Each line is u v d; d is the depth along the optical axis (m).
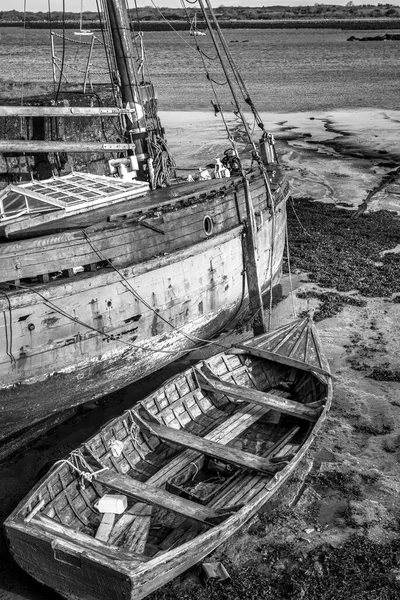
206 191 15.63
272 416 13.90
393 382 15.31
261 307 17.12
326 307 19.19
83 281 12.47
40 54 105.81
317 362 14.33
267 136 21.97
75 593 9.09
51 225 12.91
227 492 11.08
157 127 20.78
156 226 14.02
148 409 12.66
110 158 18.34
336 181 32.91
